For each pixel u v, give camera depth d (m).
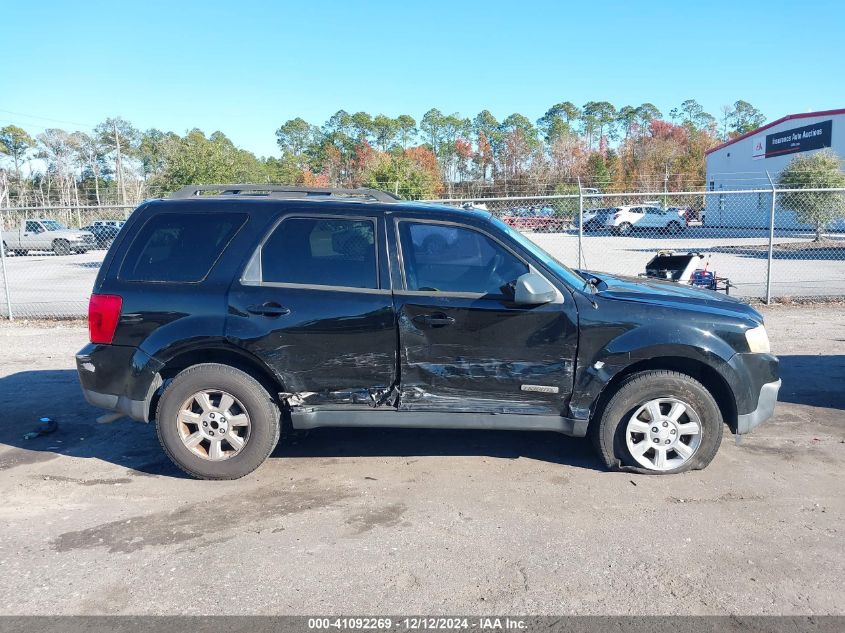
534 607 3.03
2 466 4.83
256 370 4.52
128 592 3.18
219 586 3.22
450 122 94.69
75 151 78.06
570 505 4.07
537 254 4.62
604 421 4.43
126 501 4.21
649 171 63.88
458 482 4.44
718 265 17.86
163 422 4.44
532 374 4.37
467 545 3.60
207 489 4.38
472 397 4.44
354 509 4.05
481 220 4.47
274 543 3.64
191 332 4.36
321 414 4.46
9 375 7.52
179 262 4.51
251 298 4.38
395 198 5.02
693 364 4.48
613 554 3.49
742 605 3.03
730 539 3.63
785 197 24.11
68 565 3.43
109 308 4.47
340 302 4.36
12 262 23.89
